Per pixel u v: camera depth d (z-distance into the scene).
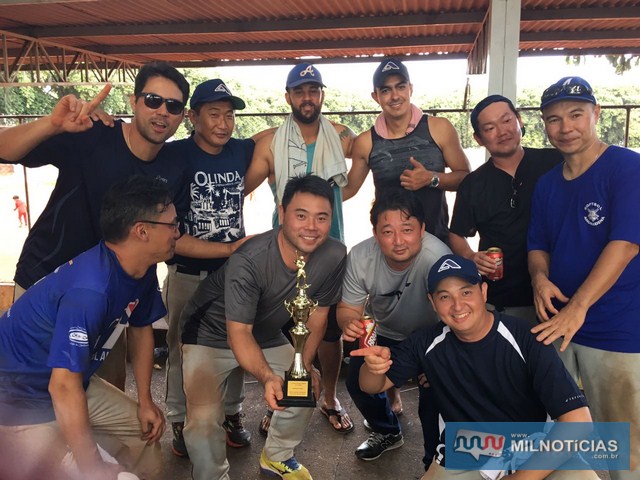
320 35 9.56
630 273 2.01
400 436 2.86
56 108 1.99
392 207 2.20
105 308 1.80
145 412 2.19
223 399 2.40
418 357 2.06
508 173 2.56
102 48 11.62
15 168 11.85
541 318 2.14
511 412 1.98
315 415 3.24
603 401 2.12
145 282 2.04
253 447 2.91
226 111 2.69
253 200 11.45
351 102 24.55
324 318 2.44
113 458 2.11
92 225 2.33
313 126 2.97
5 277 8.77
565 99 2.00
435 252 2.36
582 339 2.13
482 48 8.12
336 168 2.94
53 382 1.76
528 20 7.68
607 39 8.89
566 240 2.15
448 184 2.96
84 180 2.28
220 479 2.38
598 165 2.05
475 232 2.73
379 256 2.41
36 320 1.82
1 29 9.83
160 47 11.23
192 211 2.75
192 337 2.35
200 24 9.09
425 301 2.45
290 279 2.22
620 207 1.94
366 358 2.05
